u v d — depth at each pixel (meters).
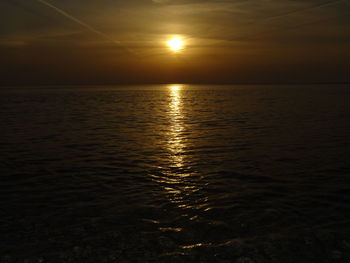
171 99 92.00
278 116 39.62
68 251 7.79
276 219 9.54
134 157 18.12
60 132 28.00
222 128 29.72
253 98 86.81
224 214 9.95
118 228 9.04
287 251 7.74
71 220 9.59
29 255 7.60
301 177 13.86
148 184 13.11
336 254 7.58
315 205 10.62
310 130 27.48
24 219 9.66
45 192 12.16
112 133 27.38
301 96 92.75
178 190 12.30
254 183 13.09
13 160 17.45
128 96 113.50
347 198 11.23
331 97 85.06
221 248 7.91
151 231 8.85
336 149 19.59
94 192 12.14
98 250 7.85
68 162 17.02
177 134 26.58
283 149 19.86
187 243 8.18
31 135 26.30
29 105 66.00
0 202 11.09
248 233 8.67
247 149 20.02
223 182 13.27
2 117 41.41
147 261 7.37
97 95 122.00
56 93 143.75
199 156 18.23
